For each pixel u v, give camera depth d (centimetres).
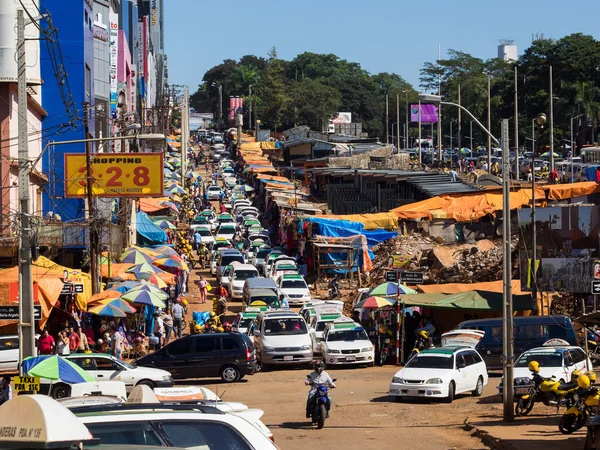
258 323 4247
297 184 11006
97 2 6147
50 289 3525
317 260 6531
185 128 15412
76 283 3619
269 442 845
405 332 4425
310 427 2514
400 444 2206
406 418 2658
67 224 4259
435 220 6700
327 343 4075
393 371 3947
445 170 11400
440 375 2978
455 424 2517
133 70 10781
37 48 4625
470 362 3183
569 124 13875
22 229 2352
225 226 8612
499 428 2344
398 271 4234
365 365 4134
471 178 9688
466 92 17200
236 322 4691
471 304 4172
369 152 12738
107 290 4194
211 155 17300
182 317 5094
